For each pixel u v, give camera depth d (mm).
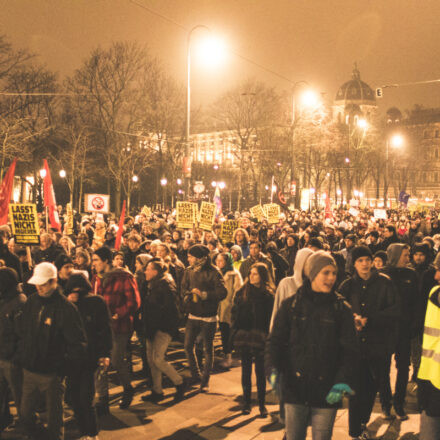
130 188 51094
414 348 7820
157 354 6980
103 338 5703
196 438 5875
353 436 5695
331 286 4160
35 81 40219
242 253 11258
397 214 41125
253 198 81375
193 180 83312
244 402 6637
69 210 16266
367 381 5734
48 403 5199
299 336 4137
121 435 5961
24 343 5152
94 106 45500
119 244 10352
